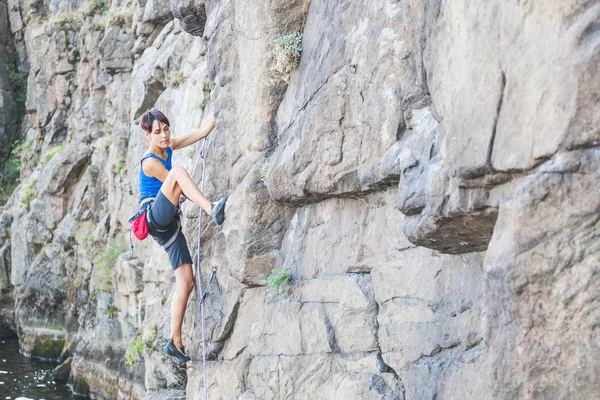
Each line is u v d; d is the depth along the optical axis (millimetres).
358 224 6453
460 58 4551
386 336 5914
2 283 23016
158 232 7555
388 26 5895
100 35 19438
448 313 5395
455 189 4547
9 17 27281
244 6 7574
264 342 7273
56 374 17812
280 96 7430
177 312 7898
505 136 4090
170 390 11828
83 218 19250
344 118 6293
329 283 6598
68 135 21656
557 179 3764
